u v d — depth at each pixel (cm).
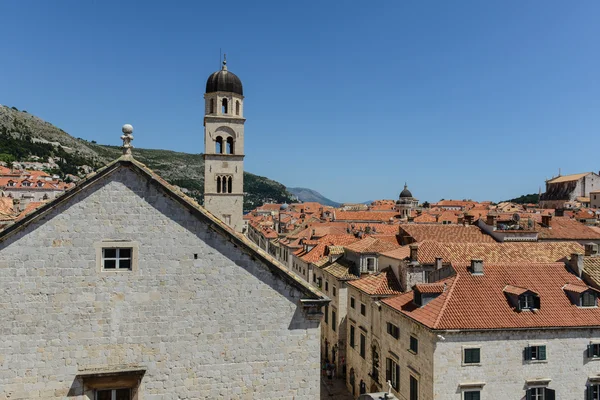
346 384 4597
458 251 4131
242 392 1675
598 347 2917
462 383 2773
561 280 3275
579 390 2878
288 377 1714
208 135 6694
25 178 15262
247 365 1681
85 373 1529
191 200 1805
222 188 6750
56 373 1529
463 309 2945
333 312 4931
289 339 1717
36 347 1518
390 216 12669
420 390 2945
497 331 2814
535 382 2827
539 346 2861
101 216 1580
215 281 1664
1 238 1496
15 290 1509
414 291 3284
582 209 13812
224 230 1667
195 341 1641
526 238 5403
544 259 4141
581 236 5728
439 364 2767
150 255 1614
